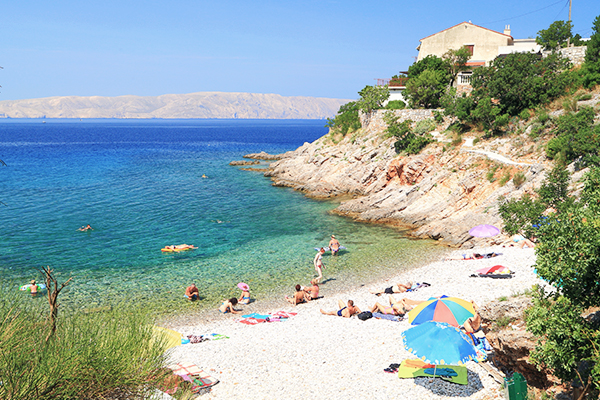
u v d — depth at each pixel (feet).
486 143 167.94
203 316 81.82
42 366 35.68
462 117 181.27
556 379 44.65
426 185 161.99
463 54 226.99
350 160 222.07
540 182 124.57
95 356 37.99
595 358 34.35
